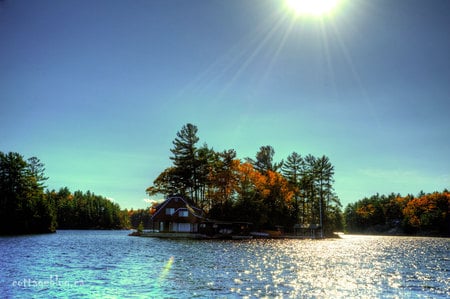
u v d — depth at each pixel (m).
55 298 19.33
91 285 22.64
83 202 188.75
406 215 162.00
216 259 37.19
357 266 34.31
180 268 30.30
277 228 102.12
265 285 23.30
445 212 145.00
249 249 51.62
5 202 90.56
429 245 76.38
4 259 34.19
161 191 96.94
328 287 23.19
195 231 85.88
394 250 58.47
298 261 37.16
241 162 97.12
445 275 29.44
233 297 19.94
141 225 96.06
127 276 26.00
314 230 106.06
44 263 31.95
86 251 44.66
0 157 92.25
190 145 96.94
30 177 98.88
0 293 20.09
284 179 106.75
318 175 115.94
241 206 92.38
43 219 100.62
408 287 23.88
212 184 94.12
